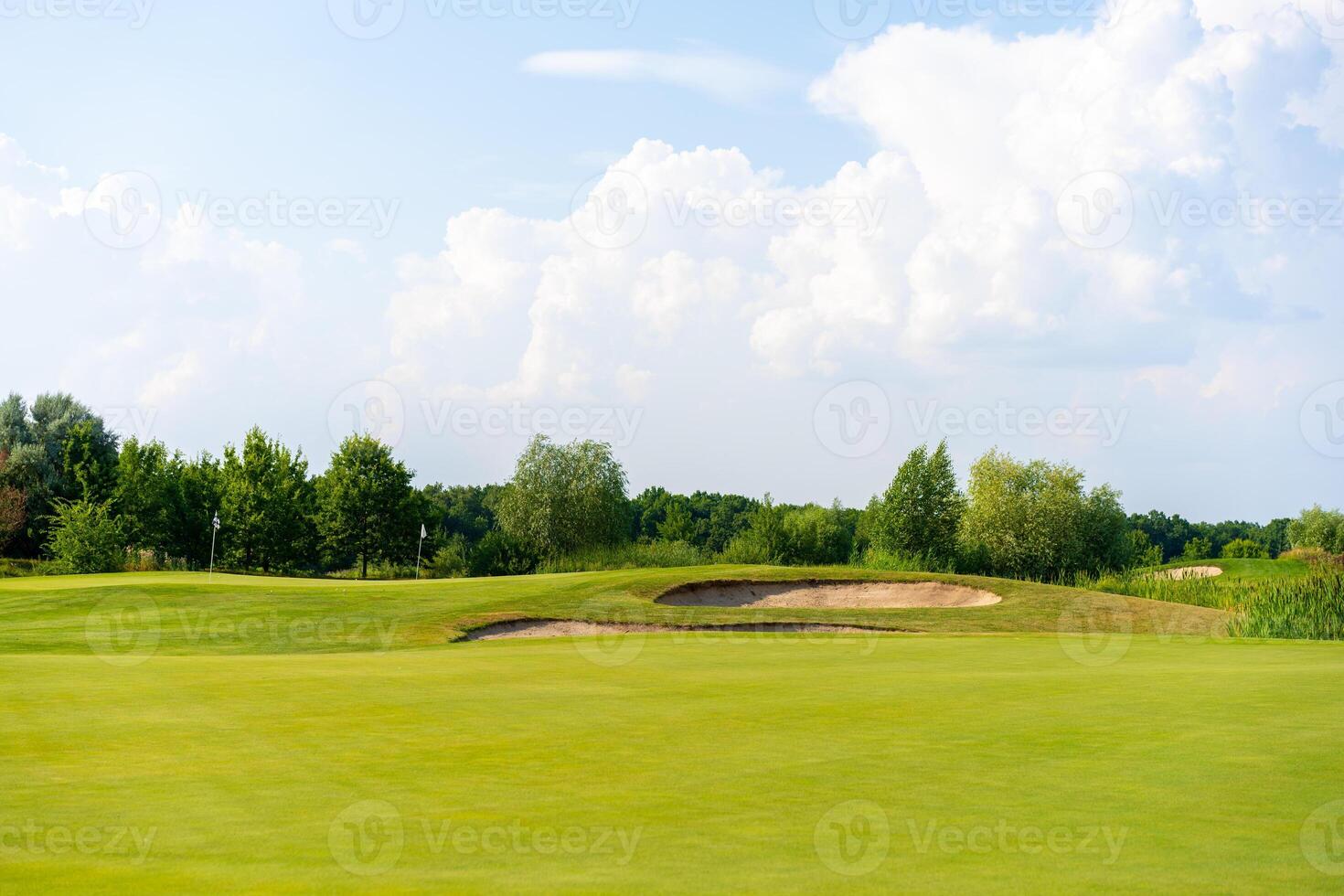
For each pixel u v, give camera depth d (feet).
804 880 17.61
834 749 29.66
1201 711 36.35
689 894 16.92
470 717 35.04
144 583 96.02
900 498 199.31
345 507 187.73
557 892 16.89
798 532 215.31
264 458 186.91
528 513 210.18
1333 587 88.84
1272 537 388.98
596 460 214.28
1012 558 197.16
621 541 215.92
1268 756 28.35
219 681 42.98
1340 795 23.97
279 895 16.76
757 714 35.99
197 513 182.09
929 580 106.42
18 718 33.60
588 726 33.40
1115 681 45.34
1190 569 181.57
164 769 26.55
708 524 365.40
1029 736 31.55
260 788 24.52
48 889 17.06
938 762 27.81
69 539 156.25
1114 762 27.76
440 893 16.94
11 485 188.85
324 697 39.24
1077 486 201.05
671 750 29.48
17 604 82.07
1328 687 43.04
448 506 334.24
